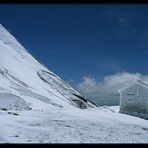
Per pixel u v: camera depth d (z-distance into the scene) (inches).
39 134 938.1
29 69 4461.1
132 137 1063.0
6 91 2234.3
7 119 1181.1
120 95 2138.3
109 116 1691.7
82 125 1224.8
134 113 2037.4
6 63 3902.6
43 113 1546.5
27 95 2468.0
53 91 3843.5
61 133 990.4
